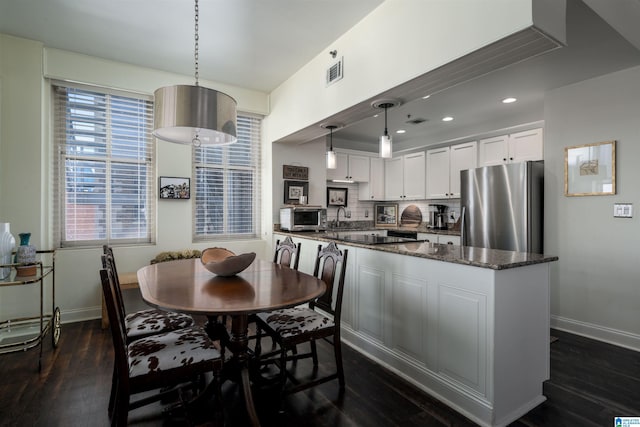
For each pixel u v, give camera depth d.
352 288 2.83
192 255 3.65
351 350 2.73
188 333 1.83
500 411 1.77
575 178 3.07
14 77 2.98
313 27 2.74
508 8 1.65
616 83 2.83
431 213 5.25
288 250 2.79
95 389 2.09
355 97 2.70
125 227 3.63
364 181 5.73
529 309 1.93
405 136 5.34
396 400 2.00
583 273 3.03
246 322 1.90
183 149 3.80
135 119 3.65
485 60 1.92
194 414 1.86
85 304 3.38
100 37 2.96
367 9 2.50
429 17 2.05
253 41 2.99
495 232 3.48
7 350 2.59
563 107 3.16
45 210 3.18
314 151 4.60
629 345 2.75
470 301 1.86
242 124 4.32
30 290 3.11
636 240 2.72
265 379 2.15
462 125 4.63
